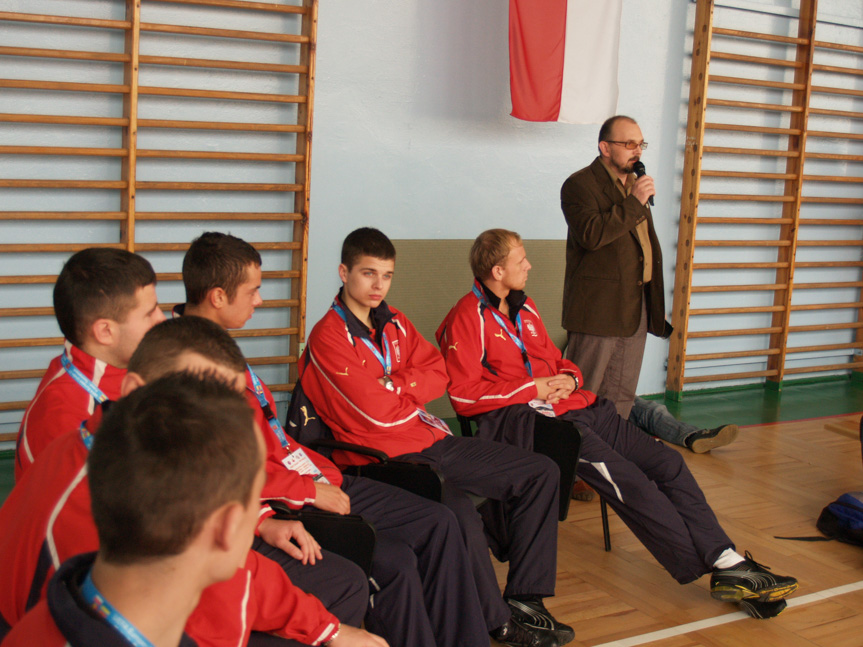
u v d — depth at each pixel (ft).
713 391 17.10
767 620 7.51
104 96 11.06
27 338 10.82
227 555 2.41
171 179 11.68
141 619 2.33
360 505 6.37
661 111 15.57
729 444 13.14
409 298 13.50
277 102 12.16
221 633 3.56
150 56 10.99
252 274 6.08
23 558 3.31
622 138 10.02
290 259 12.69
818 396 16.97
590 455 7.91
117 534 2.29
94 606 2.33
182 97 11.59
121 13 11.05
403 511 6.22
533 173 14.40
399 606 5.57
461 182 13.80
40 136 10.76
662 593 8.02
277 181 12.43
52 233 11.03
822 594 8.07
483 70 13.70
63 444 3.56
